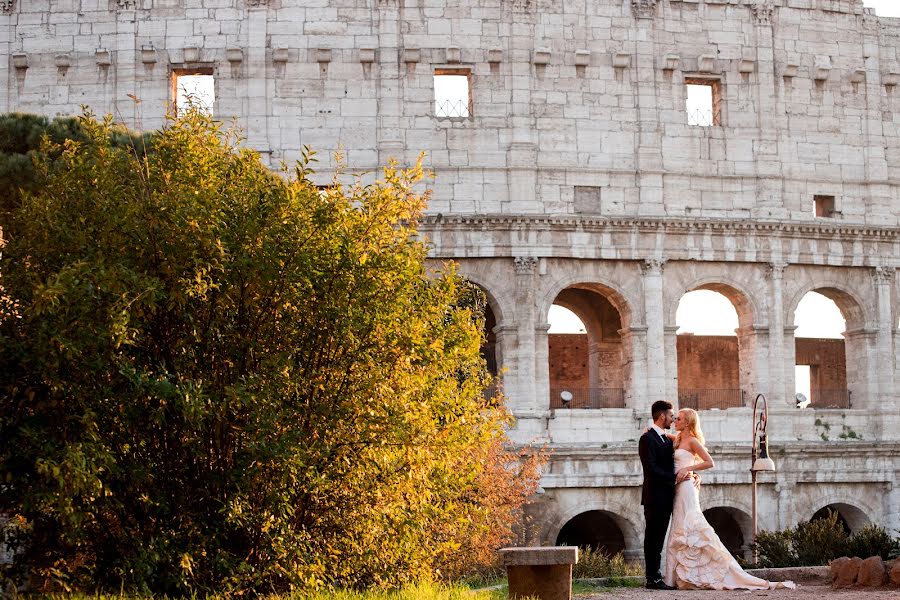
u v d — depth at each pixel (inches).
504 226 2910.9
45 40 2925.7
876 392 3088.1
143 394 1274.6
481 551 2087.8
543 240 2925.7
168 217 1312.7
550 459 2856.8
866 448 3014.3
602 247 2952.8
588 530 3400.6
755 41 3107.8
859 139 3154.5
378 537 1366.9
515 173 2952.8
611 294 3004.4
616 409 2935.5
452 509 1540.4
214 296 1328.7
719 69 3088.1
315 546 1346.0
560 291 3095.5
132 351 1318.9
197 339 1312.7
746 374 3061.0
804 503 2992.1
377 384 1343.5
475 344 1428.4
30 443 1269.7
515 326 2906.0
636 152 3014.3
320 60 2945.4
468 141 2960.1
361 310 1334.9
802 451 2979.8
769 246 3038.9
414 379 1381.6
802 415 3038.9
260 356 1334.9
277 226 1336.1
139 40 2933.1
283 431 1309.1
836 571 1246.3
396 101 2945.4
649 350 2957.7
